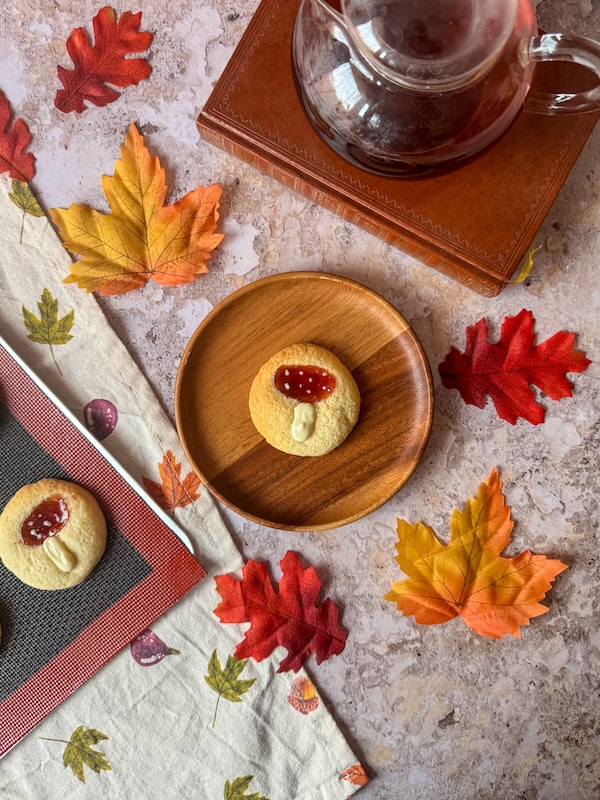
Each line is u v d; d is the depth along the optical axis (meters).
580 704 0.60
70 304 0.59
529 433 0.59
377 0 0.46
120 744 0.60
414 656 0.60
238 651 0.58
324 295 0.58
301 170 0.56
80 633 0.59
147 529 0.59
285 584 0.59
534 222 0.55
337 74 0.48
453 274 0.57
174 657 0.59
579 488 0.59
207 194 0.58
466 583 0.59
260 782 0.59
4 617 0.59
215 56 0.59
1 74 0.60
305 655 0.59
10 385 0.59
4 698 0.59
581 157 0.59
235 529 0.60
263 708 0.59
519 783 0.60
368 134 0.50
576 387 0.59
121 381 0.59
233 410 0.58
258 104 0.55
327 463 0.58
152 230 0.59
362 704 0.60
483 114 0.49
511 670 0.60
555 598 0.60
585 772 0.60
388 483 0.58
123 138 0.60
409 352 0.58
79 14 0.59
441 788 0.60
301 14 0.51
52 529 0.58
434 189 0.55
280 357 0.57
